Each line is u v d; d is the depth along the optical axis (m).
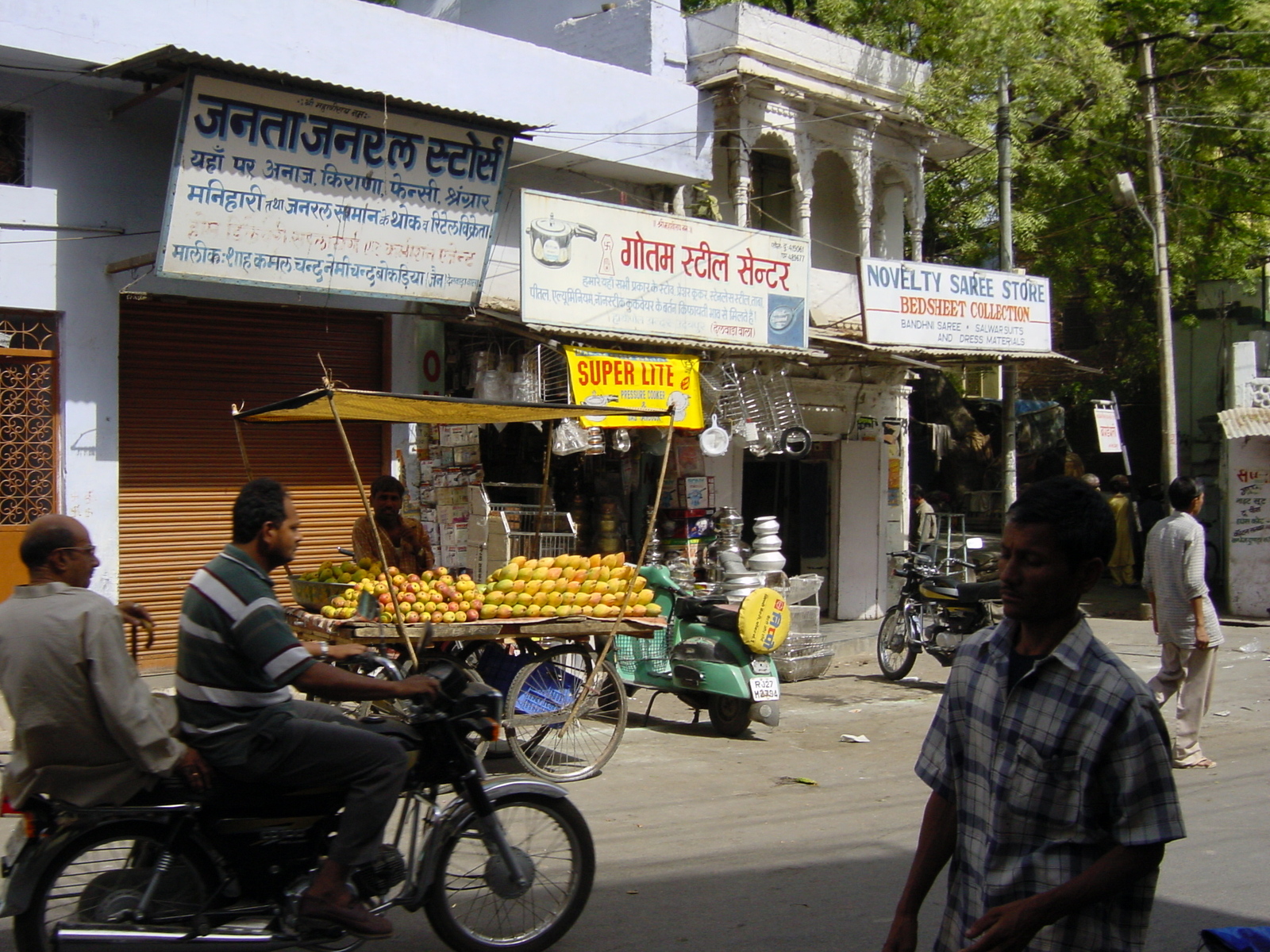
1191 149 19.30
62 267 8.59
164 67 8.10
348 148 8.67
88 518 8.70
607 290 10.22
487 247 9.62
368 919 3.85
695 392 10.75
